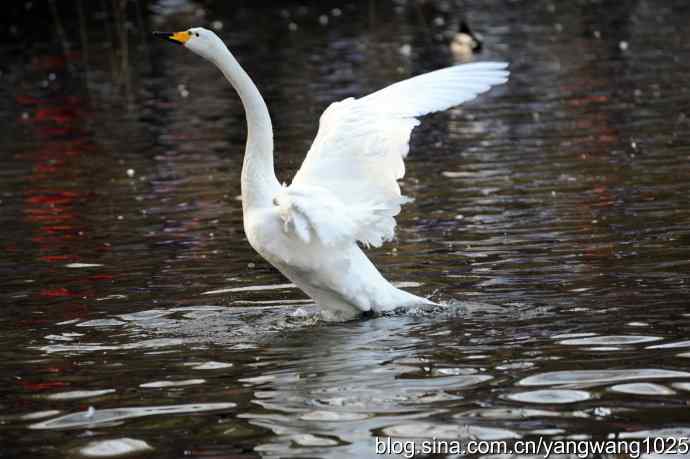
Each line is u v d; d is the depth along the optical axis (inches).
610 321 423.8
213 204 717.3
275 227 461.1
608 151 804.6
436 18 1829.5
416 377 372.2
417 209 671.1
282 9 2065.7
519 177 740.7
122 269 563.5
